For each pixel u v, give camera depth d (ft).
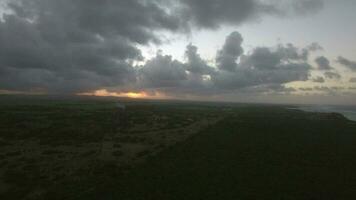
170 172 86.74
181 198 66.59
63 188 73.87
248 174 84.84
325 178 82.43
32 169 91.09
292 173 86.58
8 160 103.14
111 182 78.28
